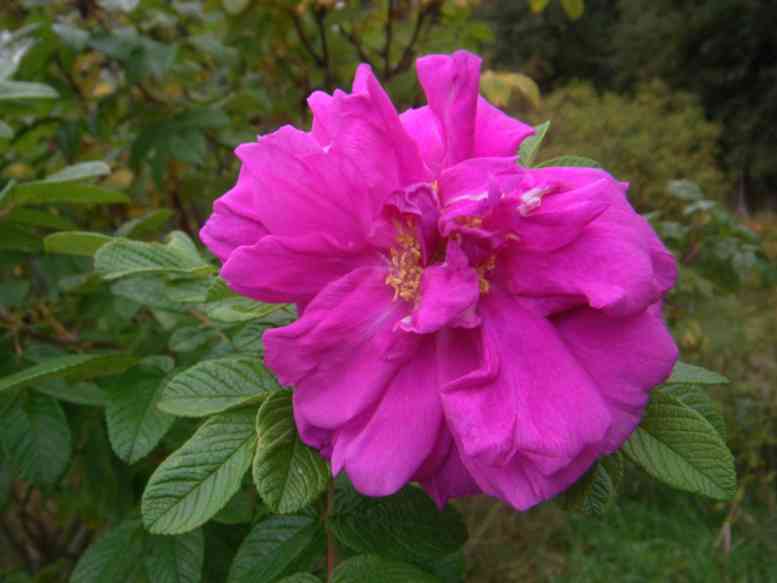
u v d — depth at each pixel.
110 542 0.23
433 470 0.14
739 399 0.68
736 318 0.74
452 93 0.15
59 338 0.29
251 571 0.17
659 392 0.15
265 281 0.14
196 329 0.22
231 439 0.15
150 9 0.39
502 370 0.13
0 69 0.28
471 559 0.63
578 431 0.13
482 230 0.13
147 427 0.20
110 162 0.42
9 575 0.37
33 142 0.38
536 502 0.13
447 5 0.44
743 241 0.46
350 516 0.17
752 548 0.60
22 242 0.27
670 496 0.67
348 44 0.45
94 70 0.39
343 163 0.14
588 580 0.58
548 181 0.14
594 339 0.13
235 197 0.15
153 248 0.18
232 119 0.43
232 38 0.43
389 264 0.14
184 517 0.14
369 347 0.14
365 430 0.13
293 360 0.13
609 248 0.13
